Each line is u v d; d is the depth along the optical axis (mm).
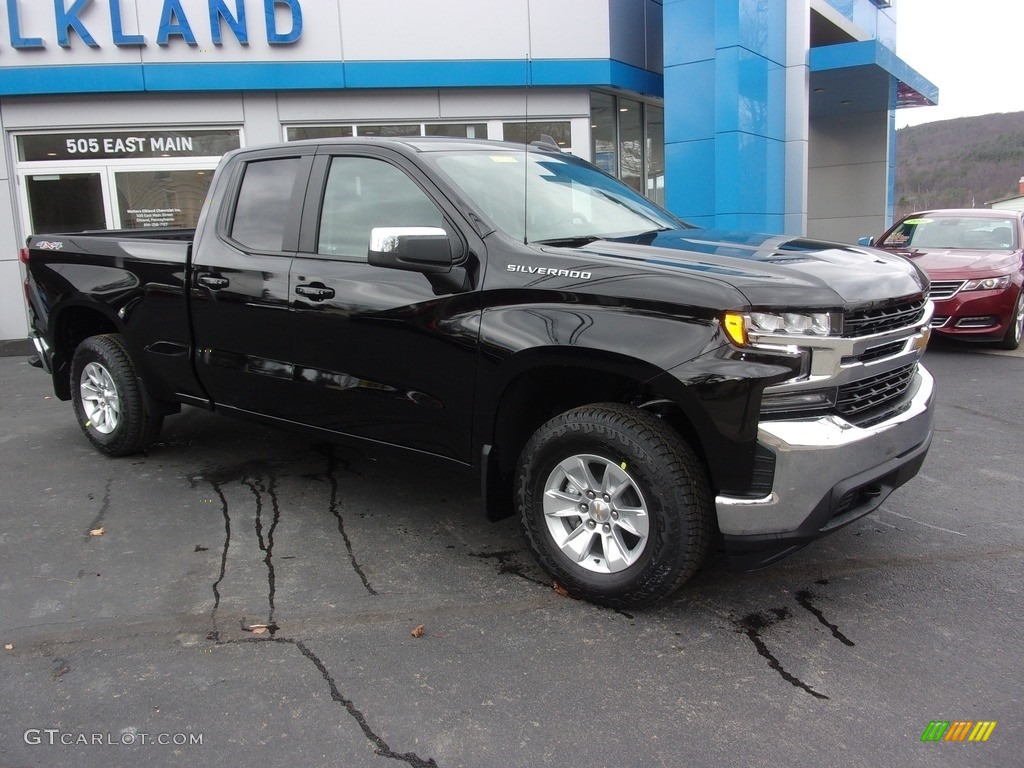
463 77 11352
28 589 3646
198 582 3703
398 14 11109
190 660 3070
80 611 3445
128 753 2551
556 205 4055
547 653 3094
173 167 11289
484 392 3539
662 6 12594
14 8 10367
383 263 3582
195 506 4641
